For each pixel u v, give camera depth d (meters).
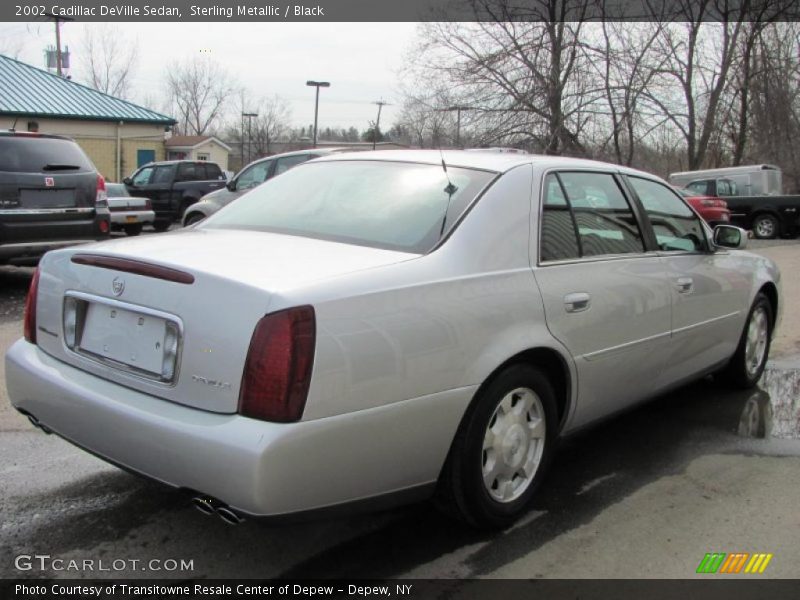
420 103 24.31
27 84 28.53
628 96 23.55
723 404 5.17
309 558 3.02
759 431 4.62
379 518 3.36
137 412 2.63
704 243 4.76
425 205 3.28
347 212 3.39
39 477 3.71
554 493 3.67
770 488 3.78
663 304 4.08
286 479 2.42
